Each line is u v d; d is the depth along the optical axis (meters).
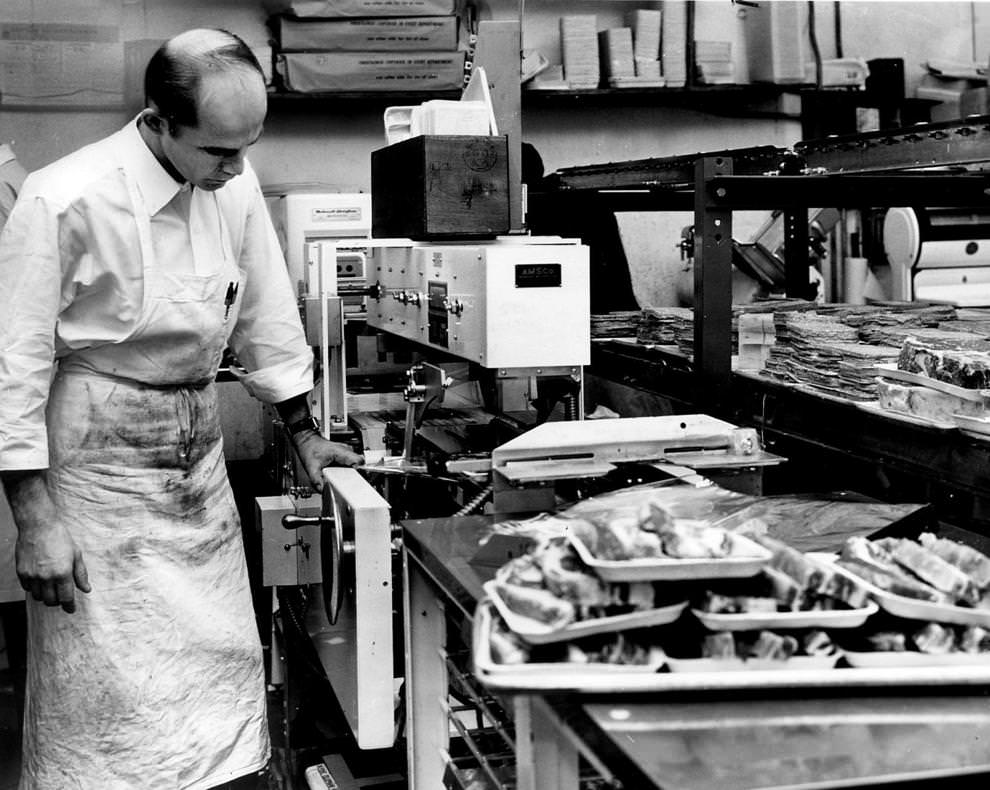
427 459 2.46
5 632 4.20
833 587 1.40
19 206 2.12
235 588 2.50
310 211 3.95
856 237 5.14
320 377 2.84
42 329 2.13
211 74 2.04
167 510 2.35
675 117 6.11
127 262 2.20
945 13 6.36
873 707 1.33
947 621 1.39
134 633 2.31
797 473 2.67
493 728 2.06
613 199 4.15
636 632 1.38
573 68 5.48
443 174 2.54
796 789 1.15
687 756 1.21
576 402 2.36
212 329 2.36
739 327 3.12
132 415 2.29
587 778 1.71
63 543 2.18
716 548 1.41
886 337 2.80
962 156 2.39
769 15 5.65
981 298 5.08
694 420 2.21
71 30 5.00
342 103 5.61
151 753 2.33
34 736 2.37
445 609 1.98
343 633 2.34
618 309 4.55
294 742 2.94
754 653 1.35
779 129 6.27
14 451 2.11
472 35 5.04
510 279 2.24
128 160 2.20
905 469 2.33
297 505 2.79
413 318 2.71
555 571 1.40
